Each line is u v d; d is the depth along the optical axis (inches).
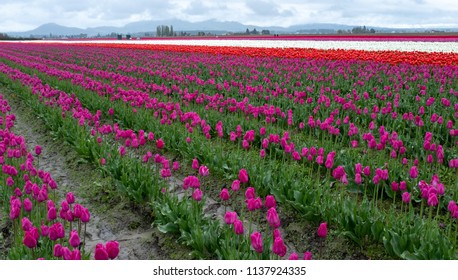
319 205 268.2
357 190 304.7
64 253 175.9
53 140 474.6
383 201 311.1
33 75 915.4
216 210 308.5
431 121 417.1
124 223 289.7
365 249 246.1
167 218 267.1
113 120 542.9
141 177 310.7
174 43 2121.1
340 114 513.7
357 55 1045.2
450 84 661.3
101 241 268.7
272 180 309.9
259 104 569.0
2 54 1599.4
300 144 384.5
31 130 530.6
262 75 805.9
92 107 587.2
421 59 919.0
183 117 427.8
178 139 415.8
